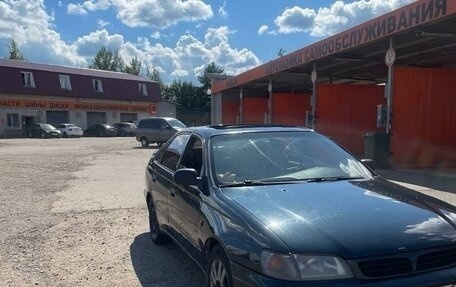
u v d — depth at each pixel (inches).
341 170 189.3
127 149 1080.2
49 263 222.2
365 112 813.9
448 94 604.4
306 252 123.7
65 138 1819.6
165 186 220.8
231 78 1186.0
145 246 248.5
